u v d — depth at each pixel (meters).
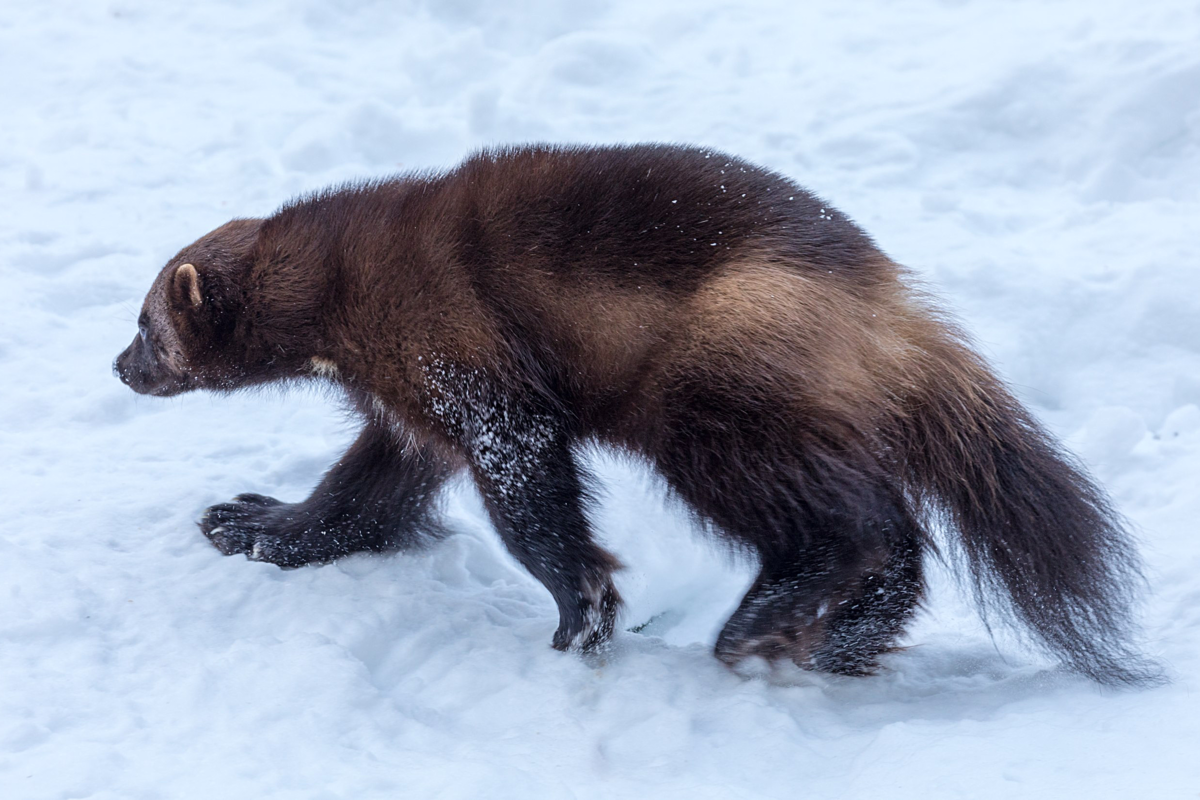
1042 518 6.75
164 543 8.30
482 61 17.86
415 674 7.04
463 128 15.95
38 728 5.96
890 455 6.70
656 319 6.69
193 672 6.55
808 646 6.83
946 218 13.66
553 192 6.98
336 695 6.36
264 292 7.66
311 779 5.60
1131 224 13.20
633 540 8.95
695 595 9.02
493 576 8.72
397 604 7.67
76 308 12.26
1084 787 5.17
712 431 6.60
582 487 7.25
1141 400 10.75
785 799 5.60
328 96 17.34
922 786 5.39
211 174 15.19
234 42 18.89
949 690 6.85
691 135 15.77
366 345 7.29
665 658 7.10
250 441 10.26
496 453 7.03
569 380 7.02
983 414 6.82
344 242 7.40
